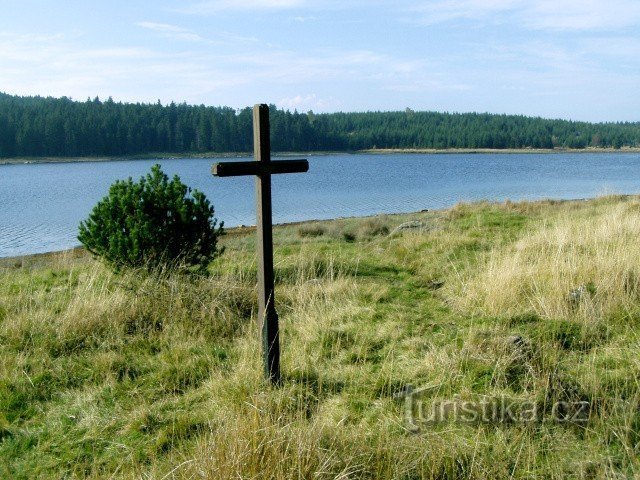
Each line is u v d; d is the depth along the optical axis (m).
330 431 3.53
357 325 5.84
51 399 4.57
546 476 3.23
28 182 61.88
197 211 7.81
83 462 3.67
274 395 4.12
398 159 122.25
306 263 8.84
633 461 3.25
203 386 4.61
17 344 5.48
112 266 7.45
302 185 57.59
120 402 4.42
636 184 54.06
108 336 5.70
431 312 6.34
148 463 3.58
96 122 116.00
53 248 22.42
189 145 125.31
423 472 3.18
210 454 3.17
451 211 17.95
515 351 4.59
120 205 7.66
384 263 9.57
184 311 6.08
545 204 20.56
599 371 4.34
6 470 3.61
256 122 4.25
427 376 4.48
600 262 6.62
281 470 3.01
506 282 6.42
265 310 4.37
